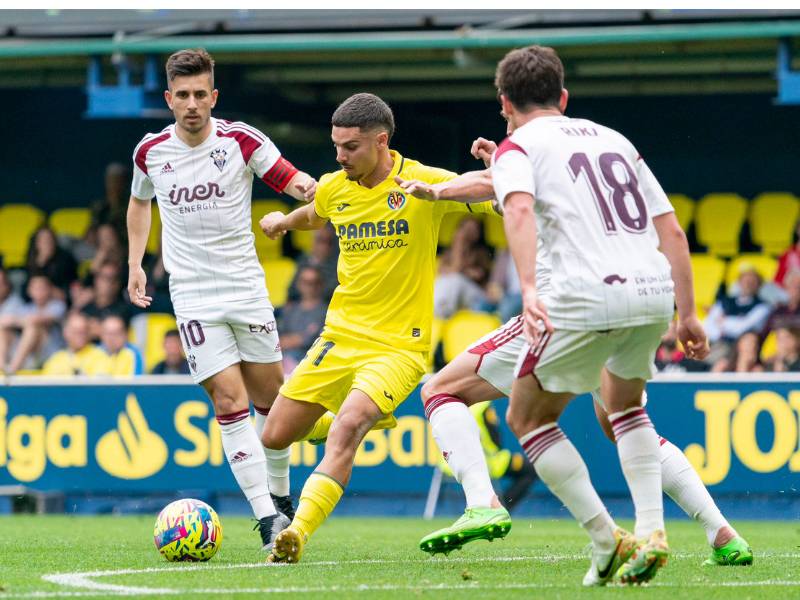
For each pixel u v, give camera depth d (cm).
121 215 5847
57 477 4438
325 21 4791
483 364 2194
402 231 2212
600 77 5688
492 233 5728
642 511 1830
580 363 1705
